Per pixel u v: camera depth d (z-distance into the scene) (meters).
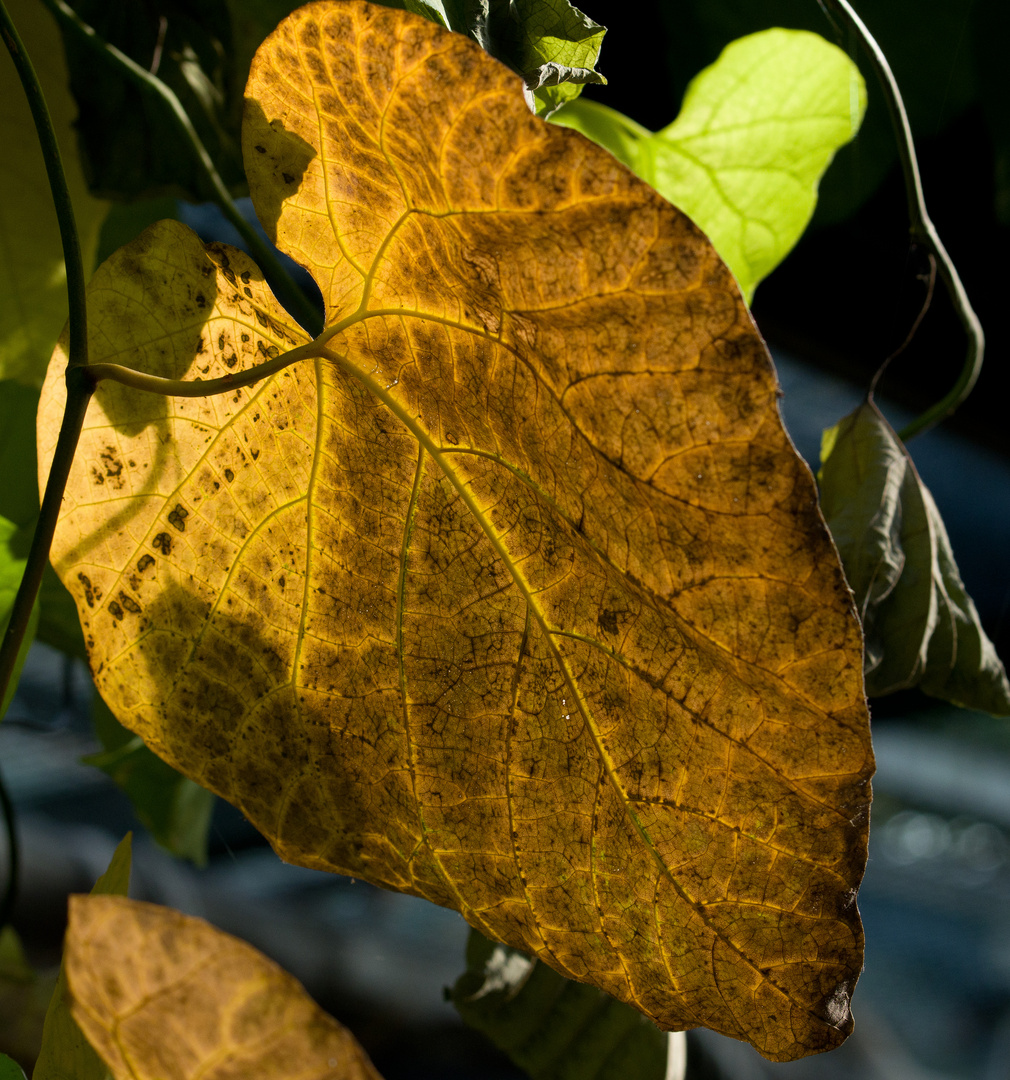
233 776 0.21
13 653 0.20
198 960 0.15
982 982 0.94
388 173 0.19
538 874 0.21
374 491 0.21
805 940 0.20
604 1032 0.26
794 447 0.18
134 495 0.21
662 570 0.19
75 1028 0.20
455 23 0.21
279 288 0.27
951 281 0.26
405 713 0.21
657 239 0.17
